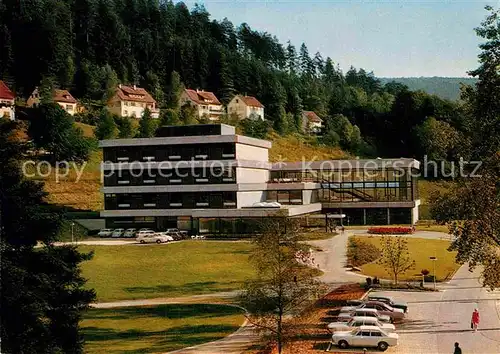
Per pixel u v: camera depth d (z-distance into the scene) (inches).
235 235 3666.3
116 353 1503.4
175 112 7145.7
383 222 4301.2
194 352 1512.1
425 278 2394.2
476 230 1663.4
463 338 1608.0
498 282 1647.4
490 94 1621.6
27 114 6663.4
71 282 1450.5
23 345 1232.2
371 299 1902.1
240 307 1999.3
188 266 2699.3
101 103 7652.6
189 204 3858.3
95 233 3878.0
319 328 1696.6
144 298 2165.4
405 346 1539.1
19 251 1349.7
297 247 1700.3
